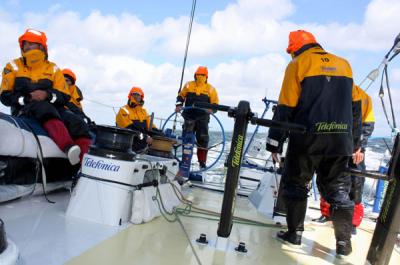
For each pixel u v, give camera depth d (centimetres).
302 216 226
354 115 230
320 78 200
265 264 180
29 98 269
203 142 516
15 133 218
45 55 289
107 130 212
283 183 230
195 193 385
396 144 178
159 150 321
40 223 186
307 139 201
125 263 150
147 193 226
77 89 455
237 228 249
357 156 242
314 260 201
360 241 269
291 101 206
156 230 207
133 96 539
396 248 248
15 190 221
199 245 190
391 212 174
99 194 205
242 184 506
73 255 149
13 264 103
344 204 210
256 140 544
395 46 304
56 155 253
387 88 314
